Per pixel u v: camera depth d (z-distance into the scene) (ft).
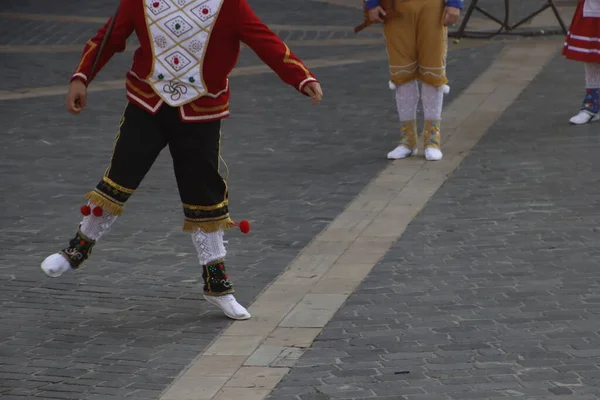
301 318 42.16
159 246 51.31
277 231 53.11
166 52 39.42
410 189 59.52
